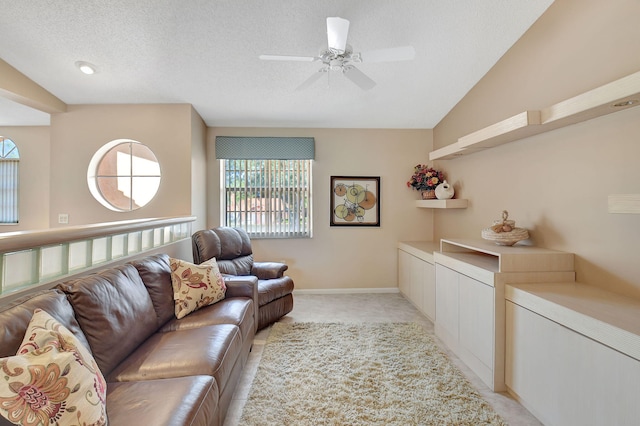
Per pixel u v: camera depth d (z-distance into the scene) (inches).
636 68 68.0
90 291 58.1
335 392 78.4
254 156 161.2
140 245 96.5
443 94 134.9
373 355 97.7
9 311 43.5
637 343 48.9
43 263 60.8
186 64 109.2
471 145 114.6
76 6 83.4
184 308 84.7
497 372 81.0
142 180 152.3
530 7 90.4
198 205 146.6
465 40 101.9
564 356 62.7
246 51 103.0
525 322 73.7
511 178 108.8
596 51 76.7
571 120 79.7
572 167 84.3
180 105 135.5
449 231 154.3
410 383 82.7
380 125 165.5
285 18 89.5
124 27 91.0
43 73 111.6
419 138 170.7
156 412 44.4
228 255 133.4
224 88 124.7
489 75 118.2
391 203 170.2
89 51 100.7
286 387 80.4
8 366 33.6
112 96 128.0
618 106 67.6
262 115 150.2
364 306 146.7
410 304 149.8
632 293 69.6
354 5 85.7
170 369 57.8
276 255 166.7
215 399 55.0
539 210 96.1
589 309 61.0
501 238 94.6
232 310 88.1
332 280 168.6
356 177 168.1
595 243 78.1
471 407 73.4
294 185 166.4
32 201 170.1
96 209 134.2
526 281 81.9
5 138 170.6
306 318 131.0
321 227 167.5
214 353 63.3
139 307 69.3
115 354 58.0
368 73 118.3
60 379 35.8
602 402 54.6
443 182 149.4
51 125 133.4
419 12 89.2
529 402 72.2
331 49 78.1
